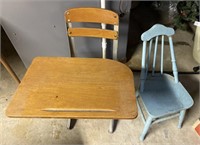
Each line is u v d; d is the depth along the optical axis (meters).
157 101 1.27
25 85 1.00
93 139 1.46
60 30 1.71
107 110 0.89
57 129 1.53
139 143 1.42
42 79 1.04
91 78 1.05
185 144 1.41
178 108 1.22
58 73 1.08
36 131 1.52
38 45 1.83
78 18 1.27
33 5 1.50
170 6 2.74
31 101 0.92
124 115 0.87
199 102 1.68
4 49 2.33
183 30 2.56
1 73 2.04
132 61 2.14
